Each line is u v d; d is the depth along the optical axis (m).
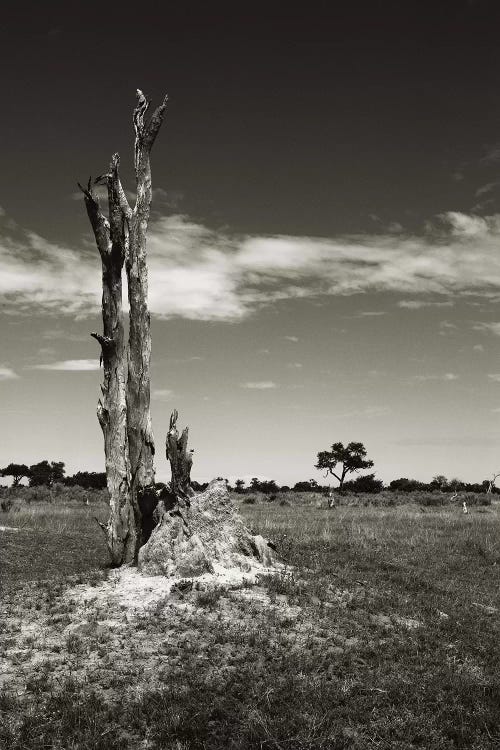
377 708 9.59
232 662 10.87
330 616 13.42
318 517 38.62
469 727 9.15
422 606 15.12
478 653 12.20
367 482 86.44
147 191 19.33
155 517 17.83
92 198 19.00
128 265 19.06
